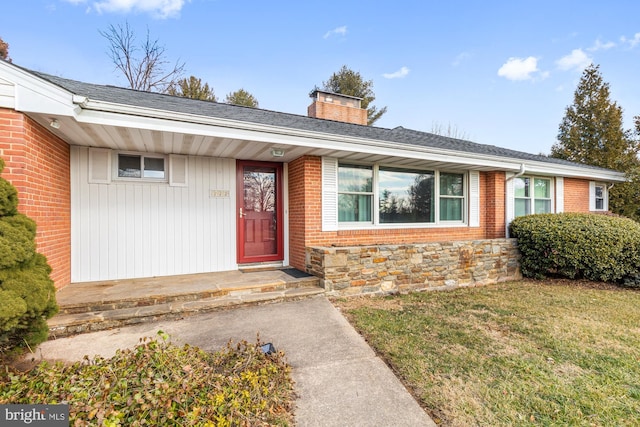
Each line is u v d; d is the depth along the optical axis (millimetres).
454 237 7598
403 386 2561
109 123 3770
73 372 2008
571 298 5336
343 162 6387
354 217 6500
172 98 5906
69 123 3785
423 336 3549
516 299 5250
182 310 4016
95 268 5086
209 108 5434
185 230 5695
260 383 2293
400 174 7062
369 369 2801
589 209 10078
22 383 1877
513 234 7738
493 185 7984
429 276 5961
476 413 2234
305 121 6754
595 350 3258
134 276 5320
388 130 8844
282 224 6480
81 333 3488
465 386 2568
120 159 5336
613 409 2299
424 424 2113
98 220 5117
